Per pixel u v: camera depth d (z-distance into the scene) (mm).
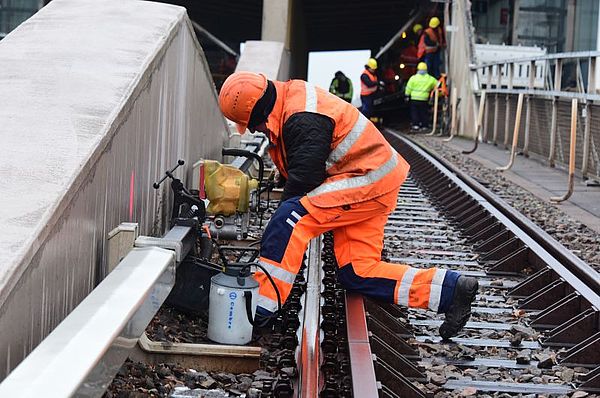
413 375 4582
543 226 8961
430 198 11289
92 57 5094
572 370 4801
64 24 5836
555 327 5676
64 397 2299
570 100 12750
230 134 9531
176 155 6309
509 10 31094
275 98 4684
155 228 5652
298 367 4434
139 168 5109
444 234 8898
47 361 2523
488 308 6133
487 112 19094
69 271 3793
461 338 5395
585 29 30344
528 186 11773
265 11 23359
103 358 2678
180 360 4555
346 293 5230
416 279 4996
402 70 30031
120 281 3340
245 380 4332
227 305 4742
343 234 5051
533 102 14984
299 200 4727
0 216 3291
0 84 4648
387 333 4969
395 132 22812
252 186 5898
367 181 4773
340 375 4316
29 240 3143
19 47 5305
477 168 13805
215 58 35375
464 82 21578
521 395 4453
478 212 9156
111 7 6250
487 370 4828
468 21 21938
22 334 3209
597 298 5543
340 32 38219
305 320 5098
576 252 7734
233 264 4867
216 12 34781
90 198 4059
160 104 5648
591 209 10023
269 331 5062
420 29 28203
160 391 4070
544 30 31062
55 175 3652
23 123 4141
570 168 10414
